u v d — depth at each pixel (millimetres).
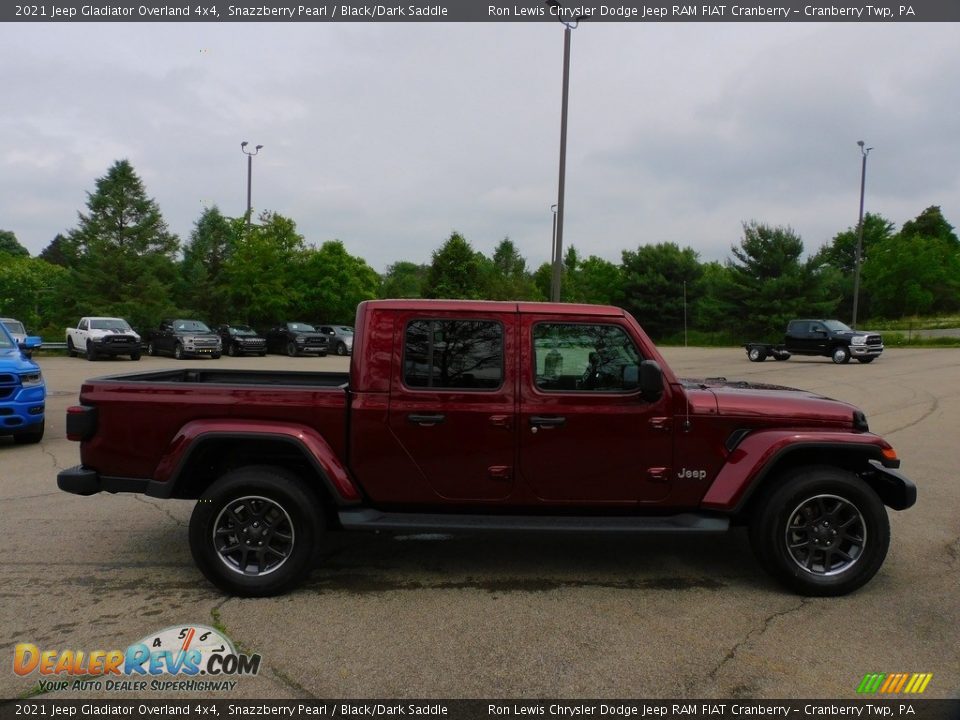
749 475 4125
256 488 4098
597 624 3781
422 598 4141
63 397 14453
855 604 4066
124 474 4289
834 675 3254
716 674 3256
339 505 4227
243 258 37625
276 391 4242
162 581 4391
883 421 11258
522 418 4188
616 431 4199
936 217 85188
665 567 4691
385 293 51031
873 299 62344
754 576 4527
